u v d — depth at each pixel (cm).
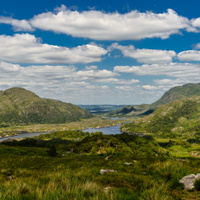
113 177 1021
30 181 880
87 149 14538
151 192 588
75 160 2541
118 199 559
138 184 817
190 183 805
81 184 706
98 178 980
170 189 754
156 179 969
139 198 558
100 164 1877
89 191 620
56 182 786
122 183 879
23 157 3512
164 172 1038
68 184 686
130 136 18925
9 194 606
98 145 15012
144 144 16412
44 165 2305
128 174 1131
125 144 15962
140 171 1357
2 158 3319
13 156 3750
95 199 537
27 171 1628
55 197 548
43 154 6762
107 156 2764
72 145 15300
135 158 2311
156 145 17088
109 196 566
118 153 2859
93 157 2814
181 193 716
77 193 570
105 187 811
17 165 2423
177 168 1094
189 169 1201
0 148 6000
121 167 1521
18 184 755
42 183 835
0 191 647
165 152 13325
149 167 1412
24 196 580
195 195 683
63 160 2656
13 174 1530
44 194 581
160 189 648
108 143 15625
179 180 880
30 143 15175
